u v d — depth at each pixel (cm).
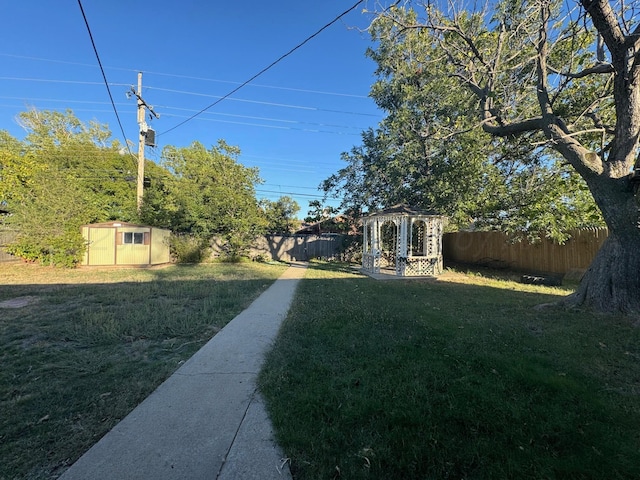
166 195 1995
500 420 248
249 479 195
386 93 1794
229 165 1839
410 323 520
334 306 658
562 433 232
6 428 246
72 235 1383
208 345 435
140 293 792
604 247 603
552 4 658
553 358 375
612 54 548
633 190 562
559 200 1059
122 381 328
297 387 308
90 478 195
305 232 2716
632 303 558
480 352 385
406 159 1578
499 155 1288
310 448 221
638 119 557
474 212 1284
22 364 370
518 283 1034
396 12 741
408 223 1282
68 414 267
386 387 301
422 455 211
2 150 1742
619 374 334
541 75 655
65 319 556
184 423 253
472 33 827
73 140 2658
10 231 1416
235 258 1831
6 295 770
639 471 196
